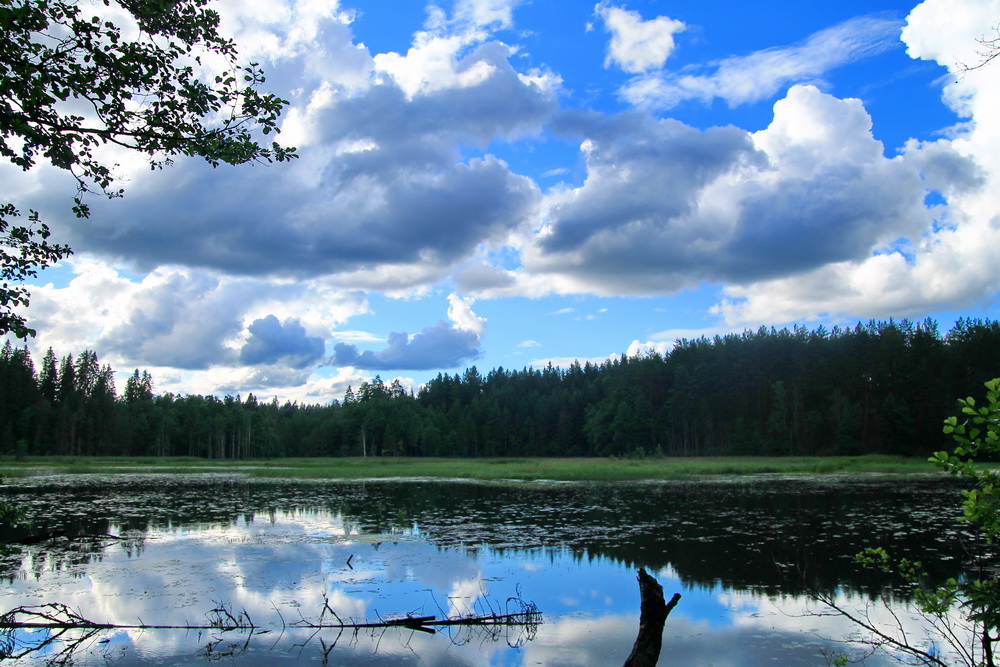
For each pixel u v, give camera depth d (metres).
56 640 10.16
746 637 10.19
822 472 47.84
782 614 11.40
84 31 6.28
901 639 9.93
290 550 17.17
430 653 9.62
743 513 23.94
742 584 13.42
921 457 65.50
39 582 13.82
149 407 115.00
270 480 45.56
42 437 90.19
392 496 32.22
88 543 18.31
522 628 10.73
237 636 10.37
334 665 9.12
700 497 30.09
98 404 100.00
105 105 6.64
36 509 26.70
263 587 13.40
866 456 64.50
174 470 59.09
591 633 10.48
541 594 12.82
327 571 14.76
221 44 6.97
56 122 6.55
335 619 11.21
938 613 5.46
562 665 9.14
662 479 42.38
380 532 20.12
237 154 6.91
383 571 14.79
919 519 21.98
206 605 12.16
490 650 9.71
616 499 29.55
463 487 37.69
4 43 5.84
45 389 105.12
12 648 9.85
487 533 19.77
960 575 13.70
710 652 9.58
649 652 5.44
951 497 29.27
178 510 26.36
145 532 20.31
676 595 5.77
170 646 9.94
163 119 6.83
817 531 19.59
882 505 26.19
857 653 9.42
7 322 6.40
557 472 47.31
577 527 20.78
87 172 7.14
